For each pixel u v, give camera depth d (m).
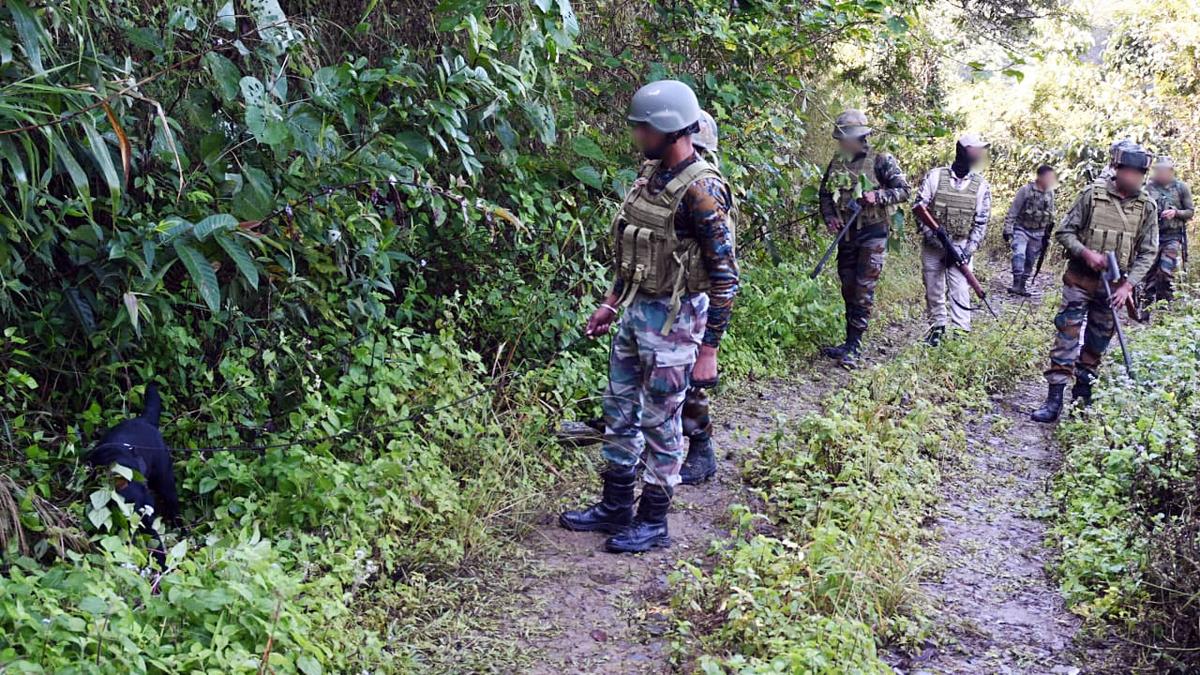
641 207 4.38
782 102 8.47
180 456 4.38
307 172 4.75
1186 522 4.40
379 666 3.43
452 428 5.01
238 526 4.12
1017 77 8.94
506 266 6.28
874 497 4.72
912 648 3.88
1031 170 17.89
